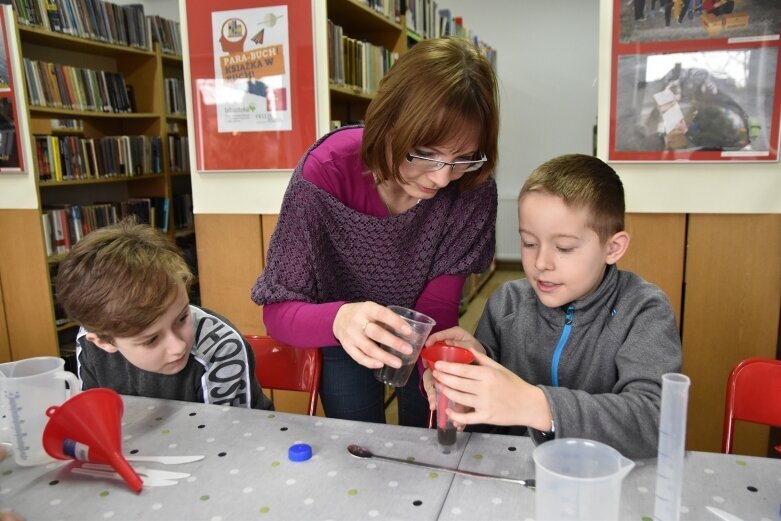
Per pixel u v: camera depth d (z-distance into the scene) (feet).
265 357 4.85
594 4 19.92
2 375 3.00
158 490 2.75
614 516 2.15
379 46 11.17
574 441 2.36
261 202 8.04
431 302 4.56
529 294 4.43
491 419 2.84
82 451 2.94
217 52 7.73
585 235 3.67
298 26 7.40
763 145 6.23
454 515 2.48
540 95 20.90
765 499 2.54
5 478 2.92
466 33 18.21
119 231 3.77
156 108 13.41
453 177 3.66
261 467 2.91
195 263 14.12
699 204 6.55
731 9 6.05
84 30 11.04
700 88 6.28
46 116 11.21
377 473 2.83
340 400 4.96
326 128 7.61
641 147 6.56
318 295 4.25
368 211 4.20
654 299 3.82
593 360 3.95
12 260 9.96
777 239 6.41
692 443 7.05
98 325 3.45
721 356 6.81
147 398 3.79
